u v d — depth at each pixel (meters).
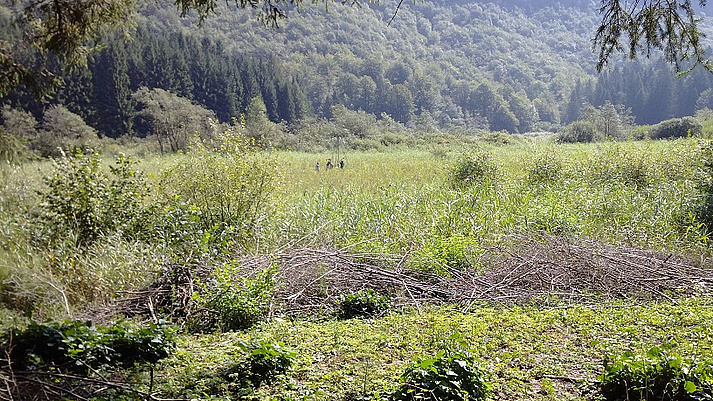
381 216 11.25
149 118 52.47
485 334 5.67
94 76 56.06
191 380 4.48
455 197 12.78
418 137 56.69
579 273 7.80
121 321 6.19
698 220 10.61
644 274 7.78
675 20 5.70
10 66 7.00
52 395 4.00
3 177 9.00
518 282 7.81
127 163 9.55
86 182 9.02
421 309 6.89
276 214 10.72
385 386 4.24
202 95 69.06
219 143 10.74
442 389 3.84
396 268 8.12
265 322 6.61
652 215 11.15
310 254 8.16
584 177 16.61
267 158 10.77
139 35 66.44
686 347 4.87
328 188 16.22
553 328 5.89
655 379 3.86
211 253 7.99
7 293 7.04
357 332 5.91
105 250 8.18
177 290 7.29
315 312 7.12
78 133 42.94
